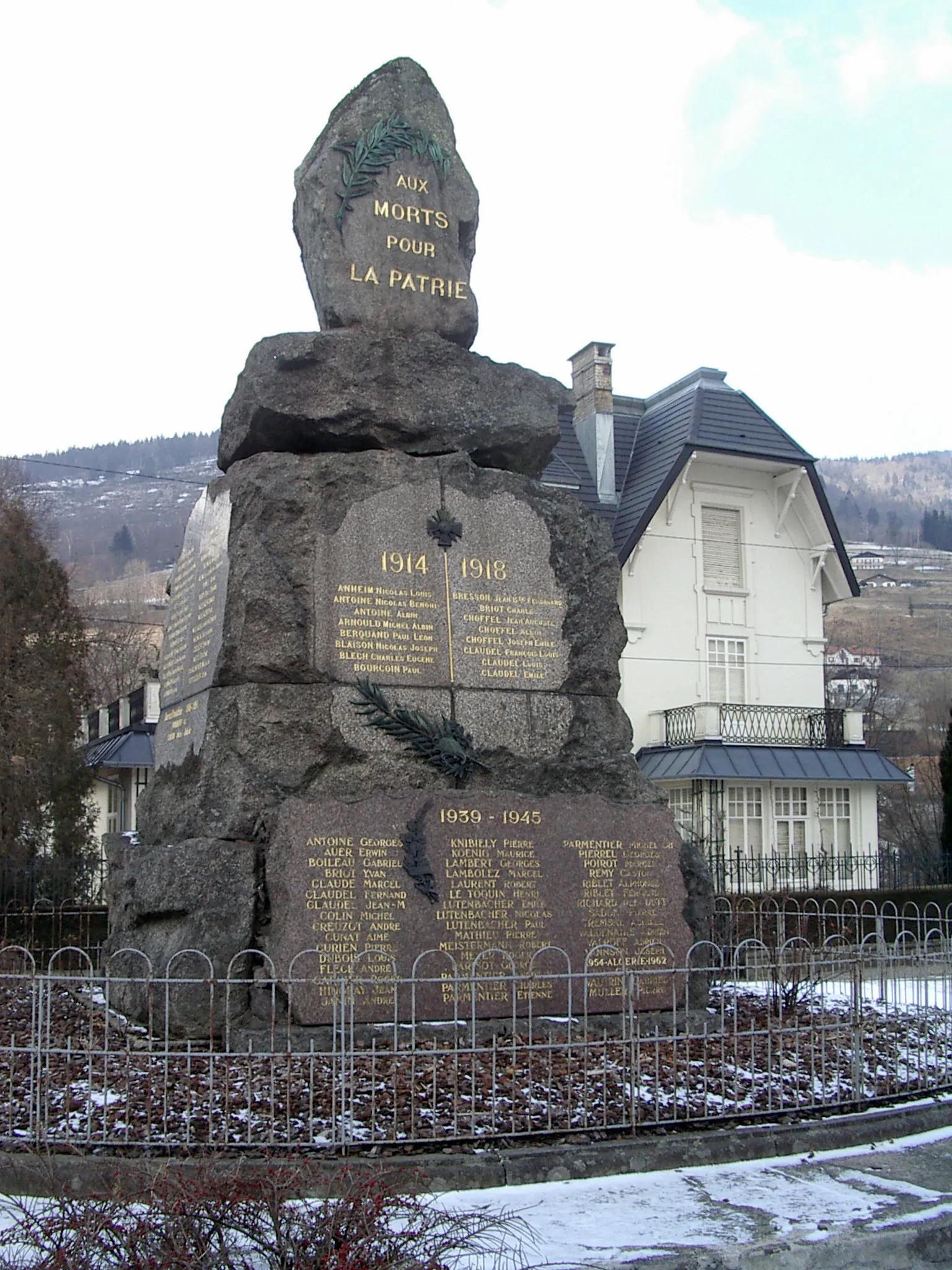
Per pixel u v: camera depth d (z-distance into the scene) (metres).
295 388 9.02
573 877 8.48
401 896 7.98
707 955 8.91
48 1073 6.46
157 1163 5.70
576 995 8.29
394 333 9.61
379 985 7.76
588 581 9.38
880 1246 5.29
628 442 29.59
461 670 8.83
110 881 9.85
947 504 144.38
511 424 9.52
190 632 9.36
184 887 7.98
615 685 9.38
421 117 10.05
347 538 8.68
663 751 26.69
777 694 28.45
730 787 26.47
